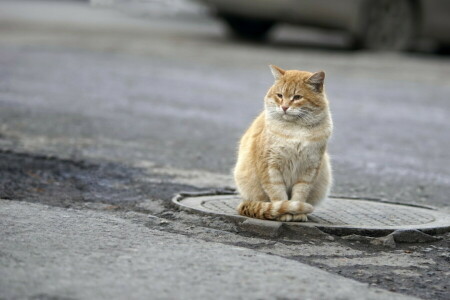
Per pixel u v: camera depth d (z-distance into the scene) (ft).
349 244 28.50
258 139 30.58
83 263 23.57
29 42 92.02
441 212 33.45
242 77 76.23
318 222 30.14
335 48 102.63
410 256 27.55
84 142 46.42
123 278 22.36
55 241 25.88
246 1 95.25
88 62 80.48
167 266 23.71
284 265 24.56
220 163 43.91
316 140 29.86
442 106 67.62
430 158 48.60
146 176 39.50
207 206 32.24
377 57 94.38
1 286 21.26
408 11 96.99
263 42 106.01
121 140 48.08
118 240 26.55
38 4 166.30
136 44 95.30
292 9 92.38
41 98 60.34
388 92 72.74
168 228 29.53
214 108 61.41
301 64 84.48
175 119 56.39
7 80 67.05
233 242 27.94
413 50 105.50
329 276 23.94
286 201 29.35
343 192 38.45
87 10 153.79
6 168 38.96
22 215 29.50
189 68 80.23
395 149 50.78
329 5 92.68
